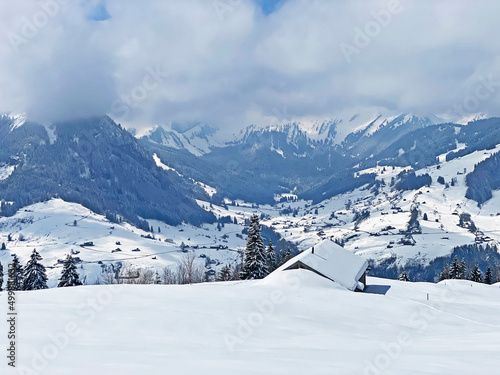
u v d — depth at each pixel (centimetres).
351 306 2934
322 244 4847
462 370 1117
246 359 1245
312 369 1121
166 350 1384
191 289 3017
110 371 1014
